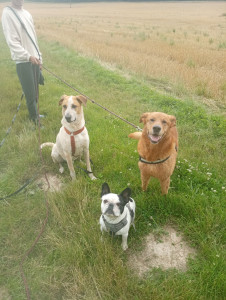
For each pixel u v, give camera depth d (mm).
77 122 3812
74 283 2676
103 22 37500
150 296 2521
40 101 7449
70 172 4270
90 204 3672
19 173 4328
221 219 3318
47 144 4785
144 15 52375
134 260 3053
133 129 6168
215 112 7391
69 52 14516
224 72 10758
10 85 8648
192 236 3244
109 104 7664
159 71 10852
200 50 14594
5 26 4863
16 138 5293
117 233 2949
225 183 4234
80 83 9766
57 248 3018
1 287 2721
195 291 2553
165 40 18984
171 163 3467
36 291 2648
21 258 2973
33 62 5152
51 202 3600
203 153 5145
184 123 6520
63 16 50875
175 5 84375
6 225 3320
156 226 3430
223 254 2936
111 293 2576
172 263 3008
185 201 3564
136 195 3912
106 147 5043
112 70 11250
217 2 93875
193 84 9203
